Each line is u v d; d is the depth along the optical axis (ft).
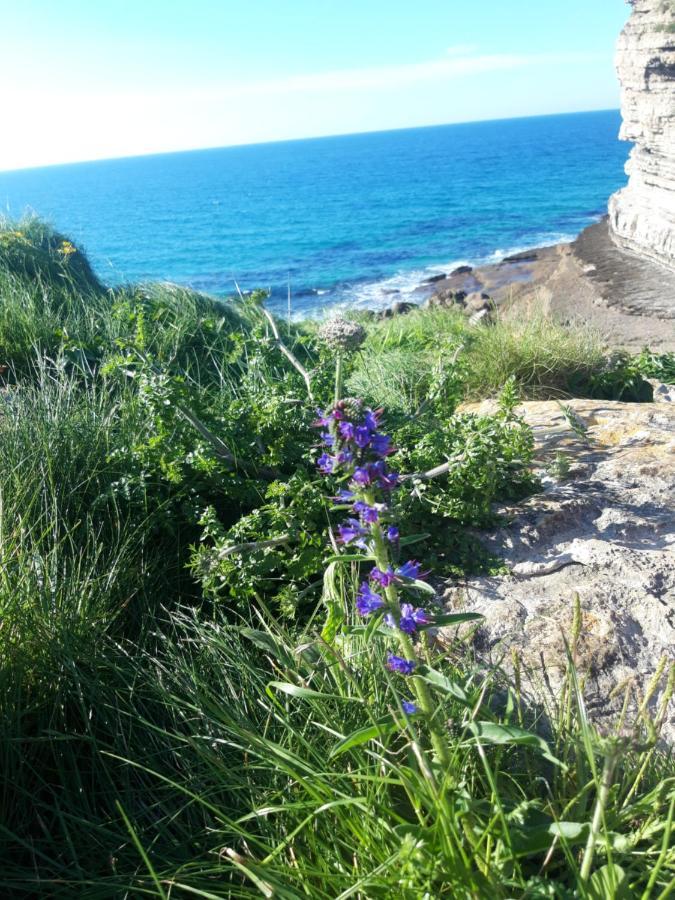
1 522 9.78
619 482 13.01
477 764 7.07
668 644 9.05
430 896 5.50
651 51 77.87
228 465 12.25
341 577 9.18
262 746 6.98
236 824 6.13
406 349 24.20
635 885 5.78
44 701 8.12
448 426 13.00
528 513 11.89
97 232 252.83
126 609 10.03
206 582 10.09
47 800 7.52
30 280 25.94
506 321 28.81
